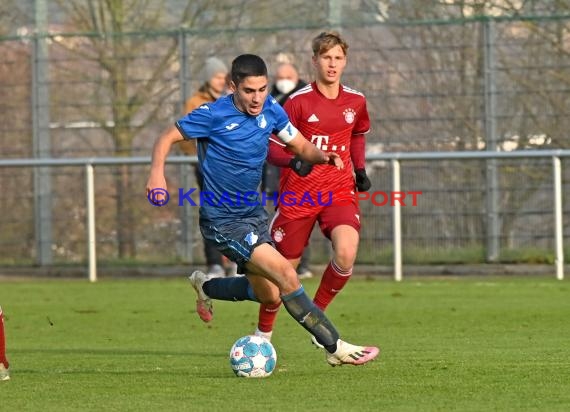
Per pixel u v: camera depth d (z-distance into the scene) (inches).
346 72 2031.3
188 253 2041.1
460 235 1959.9
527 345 1106.7
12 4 2129.7
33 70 2123.5
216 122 900.6
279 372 933.8
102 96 2103.8
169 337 1254.3
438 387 833.5
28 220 2092.8
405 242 1974.7
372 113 2023.9
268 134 919.7
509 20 1977.1
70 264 2080.5
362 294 1686.8
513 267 1941.4
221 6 2079.2
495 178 1945.1
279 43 2048.5
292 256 1101.7
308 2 2042.3
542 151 1859.0
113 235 2062.0
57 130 2121.1
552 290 1684.3
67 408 761.0
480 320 1347.2
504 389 820.6
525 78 1979.6
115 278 2048.5
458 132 2000.5
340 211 1078.4
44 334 1301.7
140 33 2087.8
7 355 1103.6
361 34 2023.9
